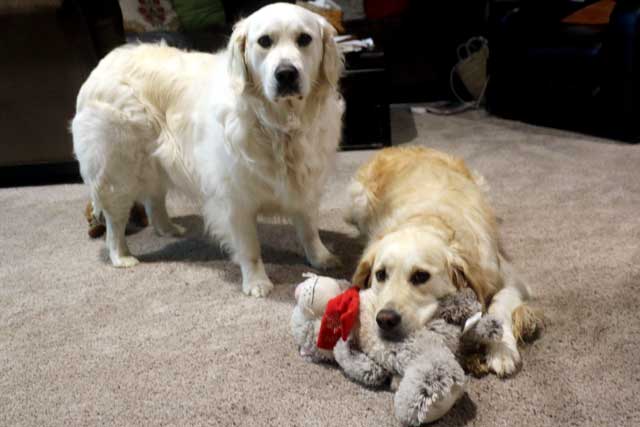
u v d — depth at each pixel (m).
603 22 3.62
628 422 1.37
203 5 4.43
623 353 1.61
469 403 1.46
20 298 2.23
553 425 1.38
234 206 2.13
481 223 1.91
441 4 4.75
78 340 1.92
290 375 1.65
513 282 1.83
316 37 1.95
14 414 1.58
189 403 1.57
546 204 2.69
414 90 4.94
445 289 1.57
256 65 1.91
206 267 2.41
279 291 2.15
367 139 3.83
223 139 2.03
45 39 3.20
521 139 3.73
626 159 3.21
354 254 2.41
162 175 2.45
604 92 3.48
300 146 2.04
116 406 1.58
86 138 2.32
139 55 2.36
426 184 2.11
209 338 1.87
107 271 2.43
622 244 2.25
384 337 1.50
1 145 3.49
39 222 3.02
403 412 1.37
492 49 4.23
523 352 1.65
